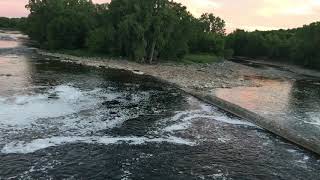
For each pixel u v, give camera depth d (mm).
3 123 33844
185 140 33156
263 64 130250
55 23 109875
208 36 138625
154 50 98188
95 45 101125
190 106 46250
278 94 61906
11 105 39844
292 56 130000
